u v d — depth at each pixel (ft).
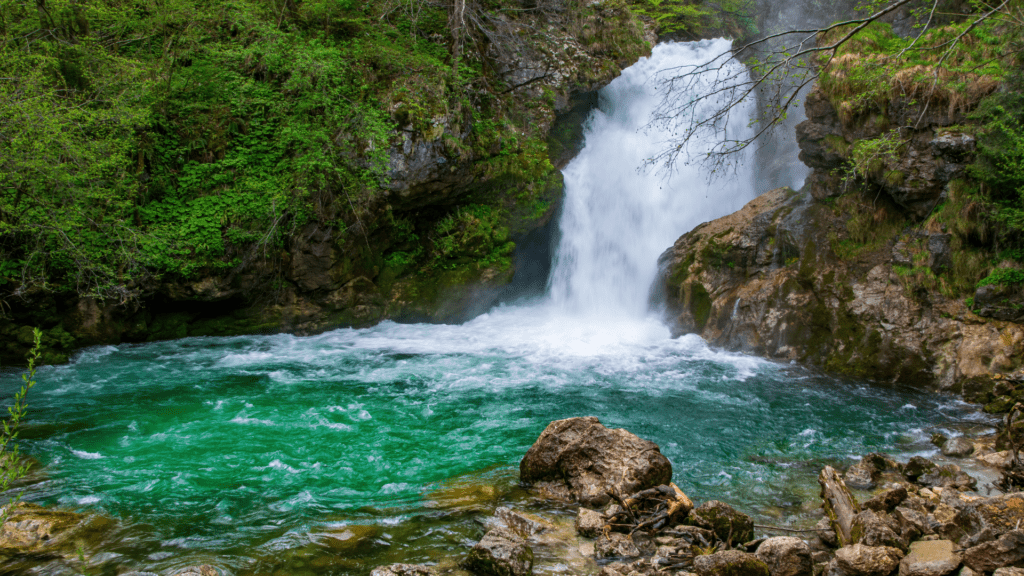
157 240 40.75
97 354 39.42
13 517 17.90
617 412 30.22
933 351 34.55
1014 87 33.83
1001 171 34.24
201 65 48.44
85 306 40.29
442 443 25.73
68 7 42.65
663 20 72.18
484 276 52.75
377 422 28.19
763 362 39.58
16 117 32.78
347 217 46.47
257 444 25.17
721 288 45.27
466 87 51.44
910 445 25.94
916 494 19.58
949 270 36.09
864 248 39.93
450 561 16.01
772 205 46.73
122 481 21.30
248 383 34.19
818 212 42.88
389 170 46.09
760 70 22.86
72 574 15.25
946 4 42.22
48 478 21.38
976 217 35.22
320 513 18.95
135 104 42.47
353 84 48.29
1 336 36.78
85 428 26.61
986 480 21.12
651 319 50.29
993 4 36.65
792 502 20.30
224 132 46.96
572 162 59.67
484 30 55.06
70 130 35.86
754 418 29.45
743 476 22.63
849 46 41.55
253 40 49.65
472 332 49.34
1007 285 33.50
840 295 39.19
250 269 44.47
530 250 59.16
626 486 19.17
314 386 33.86
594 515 18.06
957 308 34.96
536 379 35.86
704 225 49.75
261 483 21.36
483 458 24.12
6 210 34.19
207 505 19.49
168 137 45.62
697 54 63.31
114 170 40.11
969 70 34.60
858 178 40.34
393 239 50.67
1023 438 23.35
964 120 35.99
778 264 43.39
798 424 28.66
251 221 44.14
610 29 63.31
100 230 39.83
